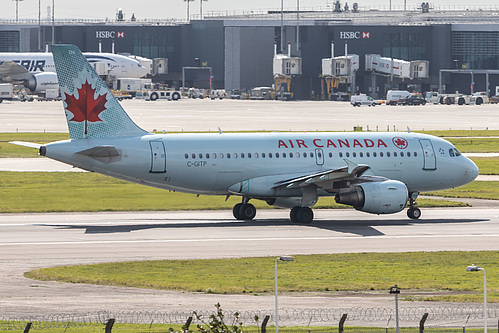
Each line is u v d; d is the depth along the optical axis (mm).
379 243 196375
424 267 167000
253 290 144500
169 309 129000
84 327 116688
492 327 118125
